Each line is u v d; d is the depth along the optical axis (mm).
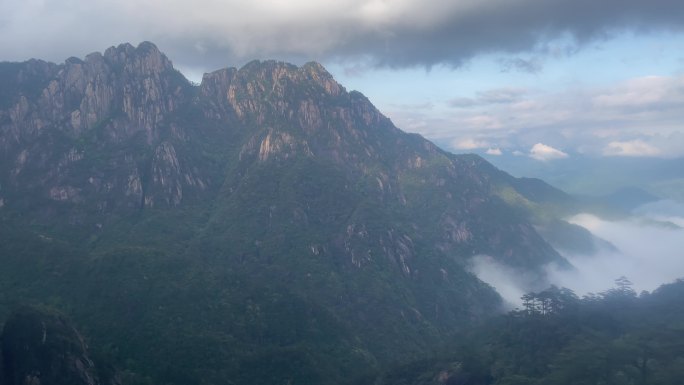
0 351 189000
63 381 184750
